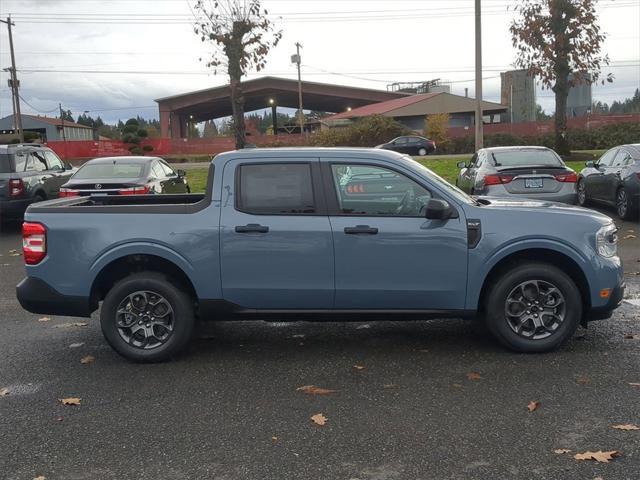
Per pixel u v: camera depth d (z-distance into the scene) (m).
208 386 4.67
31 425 4.06
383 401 4.32
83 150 47.47
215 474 3.41
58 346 5.71
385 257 5.00
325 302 5.09
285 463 3.51
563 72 24.22
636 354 5.14
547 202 5.68
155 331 5.20
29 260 5.12
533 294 5.13
